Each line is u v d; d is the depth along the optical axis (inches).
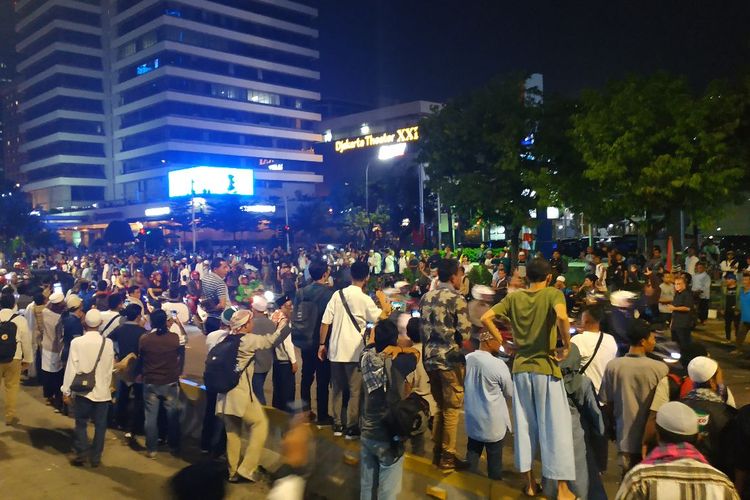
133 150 3796.8
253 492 260.1
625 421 197.8
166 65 3580.2
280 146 4069.9
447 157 1027.9
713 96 751.7
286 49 4094.5
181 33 3673.7
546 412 194.1
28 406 418.9
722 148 703.7
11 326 370.3
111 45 3946.9
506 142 942.4
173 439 318.0
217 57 3784.5
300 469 134.6
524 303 198.7
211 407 302.2
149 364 309.6
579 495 198.5
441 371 230.8
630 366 199.2
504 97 981.8
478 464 248.2
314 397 388.8
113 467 299.9
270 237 2667.3
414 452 259.4
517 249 1037.2
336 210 3058.6
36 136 4138.8
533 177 922.1
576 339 235.1
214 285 385.4
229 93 3858.3
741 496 169.8
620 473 260.5
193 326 760.3
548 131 948.6
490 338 227.3
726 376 416.2
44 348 405.4
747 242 1157.7
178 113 3651.6
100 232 3080.7
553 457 191.2
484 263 907.4
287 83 4141.2
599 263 842.2
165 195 3617.1
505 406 227.0
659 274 534.0
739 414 170.7
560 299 192.5
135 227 2659.9
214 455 298.2
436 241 1849.2
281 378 310.7
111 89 3998.5
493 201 987.3
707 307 625.0
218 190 2501.2
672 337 440.8
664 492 120.3
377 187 2743.6
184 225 2335.1
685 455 125.0
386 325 205.5
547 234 1325.0
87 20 3951.8
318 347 287.4
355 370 262.8
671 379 198.1
